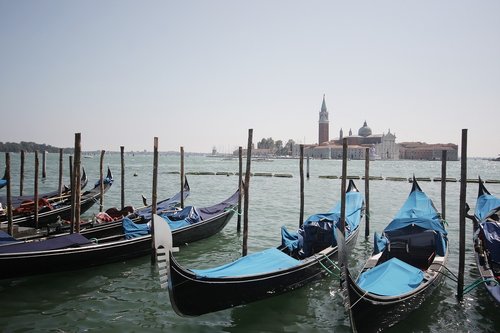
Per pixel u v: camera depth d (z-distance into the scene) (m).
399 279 8.28
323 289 9.95
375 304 7.22
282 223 18.98
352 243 12.60
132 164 96.94
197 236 14.42
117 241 11.41
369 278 8.39
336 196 31.72
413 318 8.31
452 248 13.88
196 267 11.81
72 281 10.23
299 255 10.89
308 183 44.97
